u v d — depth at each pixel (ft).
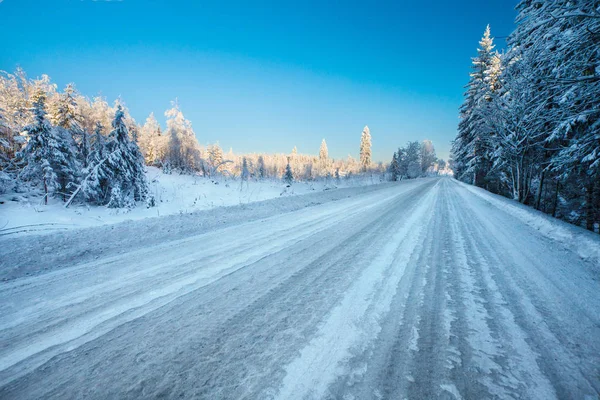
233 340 7.48
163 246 17.56
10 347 7.40
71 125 66.03
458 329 8.03
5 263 13.75
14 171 52.34
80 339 7.72
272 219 26.96
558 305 9.68
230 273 12.65
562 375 6.19
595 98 18.28
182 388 5.84
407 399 5.50
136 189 47.03
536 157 43.16
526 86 20.99
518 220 28.04
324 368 6.37
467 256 15.30
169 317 8.80
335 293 10.39
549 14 17.04
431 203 40.14
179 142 104.22
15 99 84.79
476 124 65.57
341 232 20.93
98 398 5.64
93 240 18.08
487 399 5.49
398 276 12.18
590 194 31.60
